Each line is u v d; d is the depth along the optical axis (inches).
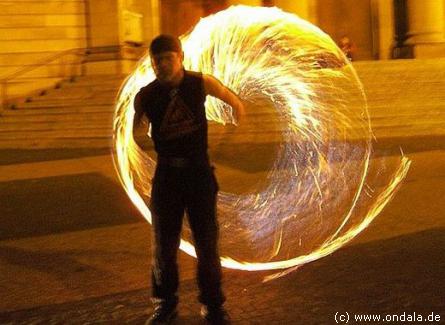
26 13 860.6
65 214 359.6
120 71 852.0
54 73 862.5
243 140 587.5
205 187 191.3
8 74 855.7
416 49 902.4
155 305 199.6
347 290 219.6
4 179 490.9
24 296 230.7
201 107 191.2
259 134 590.2
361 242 273.0
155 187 193.3
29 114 738.8
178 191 191.6
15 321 207.0
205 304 196.2
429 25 898.7
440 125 609.3
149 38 922.1
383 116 627.8
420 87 675.4
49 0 866.8
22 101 816.3
